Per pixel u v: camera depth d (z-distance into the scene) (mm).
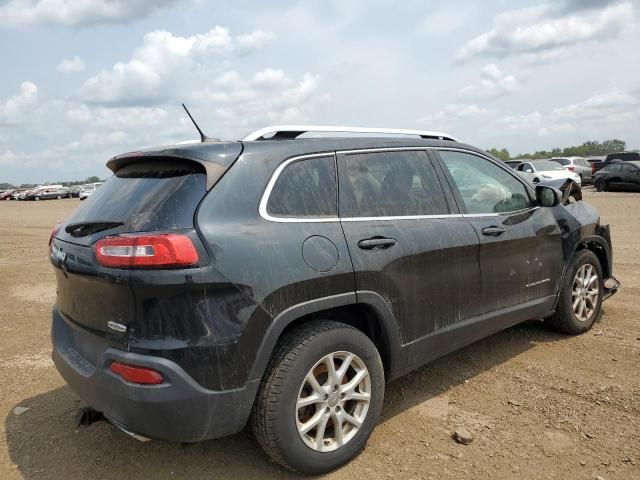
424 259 3355
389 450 3121
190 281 2453
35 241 14367
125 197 2883
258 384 2641
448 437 3246
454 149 3963
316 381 2820
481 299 3799
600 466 2891
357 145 3330
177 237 2477
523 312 4223
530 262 4250
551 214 4566
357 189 3215
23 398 4020
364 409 3031
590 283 4938
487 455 3035
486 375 4113
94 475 2996
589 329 5004
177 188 2697
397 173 3477
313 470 2834
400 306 3230
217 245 2549
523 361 4340
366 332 3291
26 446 3322
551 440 3166
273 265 2670
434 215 3570
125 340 2537
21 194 58188
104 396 2605
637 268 7484
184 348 2455
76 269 2758
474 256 3711
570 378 3980
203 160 2729
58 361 3062
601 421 3350
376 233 3146
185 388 2461
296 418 2727
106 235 2688
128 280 2461
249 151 2875
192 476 2945
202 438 2566
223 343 2518
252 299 2590
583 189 26672
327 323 2910
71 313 3008
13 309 6660
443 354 3617
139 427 2520
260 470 2980
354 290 2973
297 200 2926
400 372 3332
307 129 3238
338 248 2938
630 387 3777
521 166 24484
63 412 3768
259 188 2803
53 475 3010
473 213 3857
